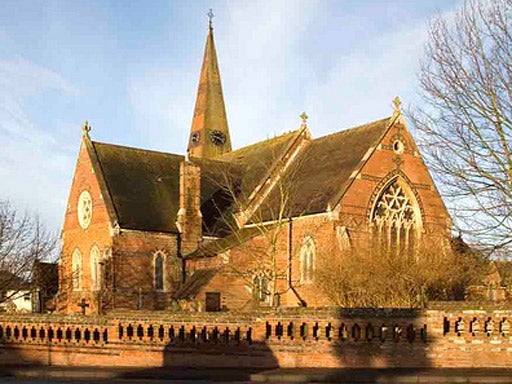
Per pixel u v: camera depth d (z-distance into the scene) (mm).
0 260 64375
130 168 68188
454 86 32875
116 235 61312
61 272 69750
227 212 69188
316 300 54969
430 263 47375
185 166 65938
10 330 36375
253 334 31875
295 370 29812
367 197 58125
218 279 57594
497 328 28188
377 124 61531
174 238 64375
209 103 93500
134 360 33812
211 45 95000
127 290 61344
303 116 71125
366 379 26797
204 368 32312
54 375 31406
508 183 31719
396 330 29578
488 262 37531
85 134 68188
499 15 32031
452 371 27547
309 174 64750
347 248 53219
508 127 31891
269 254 58969
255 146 77750
